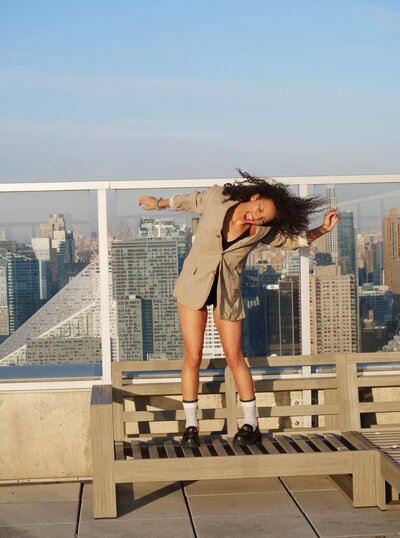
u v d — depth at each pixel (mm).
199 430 6234
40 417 6039
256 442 5629
